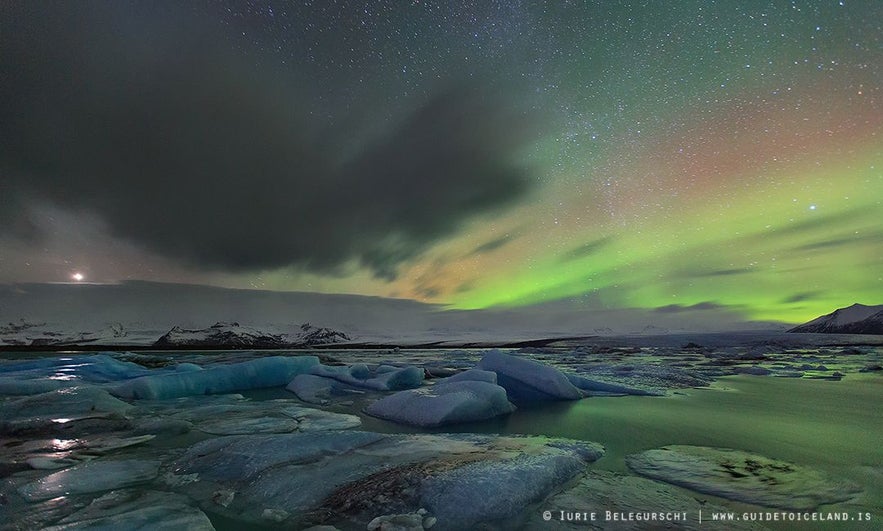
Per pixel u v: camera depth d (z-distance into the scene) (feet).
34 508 11.12
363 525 10.01
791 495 11.64
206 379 34.35
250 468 13.89
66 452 16.48
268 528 10.10
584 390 33.32
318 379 35.73
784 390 34.35
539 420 22.65
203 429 20.22
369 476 12.74
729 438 18.63
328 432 17.60
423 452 15.24
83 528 9.87
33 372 38.52
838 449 16.61
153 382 30.91
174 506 11.23
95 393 24.57
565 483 12.71
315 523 10.23
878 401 29.01
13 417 21.04
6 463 15.07
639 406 26.86
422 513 10.34
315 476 12.93
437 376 42.96
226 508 11.22
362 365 40.01
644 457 15.47
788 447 16.93
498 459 13.82
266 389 36.42
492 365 32.89
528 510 10.68
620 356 83.97
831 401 28.78
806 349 113.19
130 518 10.41
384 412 23.88
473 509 10.37
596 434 19.42
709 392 33.32
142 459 15.51
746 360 69.87
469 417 22.38
